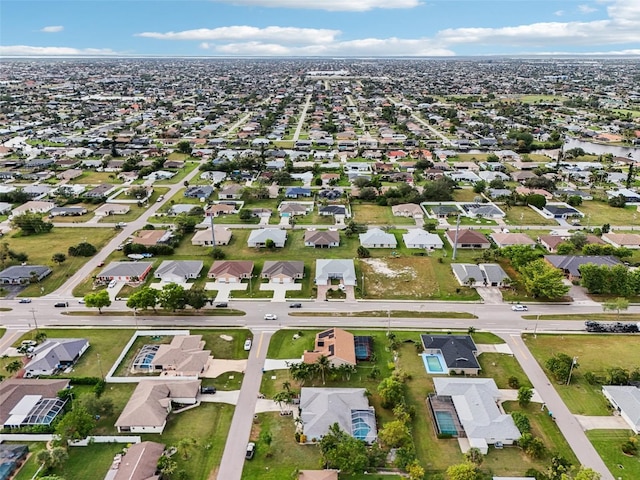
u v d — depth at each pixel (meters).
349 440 78.62
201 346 108.44
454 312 125.62
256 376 100.25
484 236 167.25
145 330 115.88
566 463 75.50
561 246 154.75
